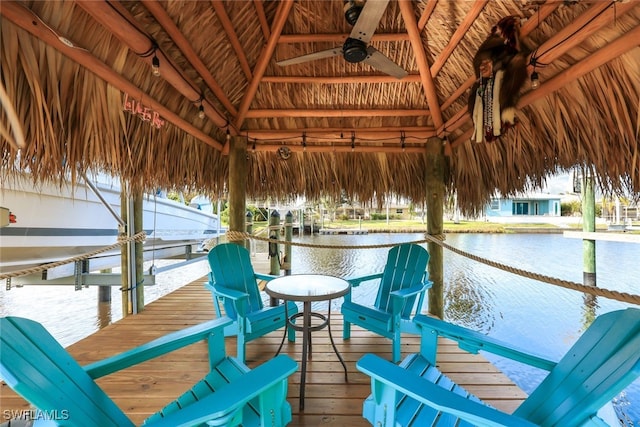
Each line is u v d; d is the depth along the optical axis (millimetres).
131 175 1985
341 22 2074
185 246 6848
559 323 4703
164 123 2111
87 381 1066
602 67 1389
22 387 803
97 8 1126
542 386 1138
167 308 3383
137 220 3244
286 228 5758
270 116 2727
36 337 988
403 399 1265
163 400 1681
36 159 1333
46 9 1160
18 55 1131
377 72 2395
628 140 1409
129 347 2361
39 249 3412
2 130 1113
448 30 1898
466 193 2900
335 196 3227
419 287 2191
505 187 2543
